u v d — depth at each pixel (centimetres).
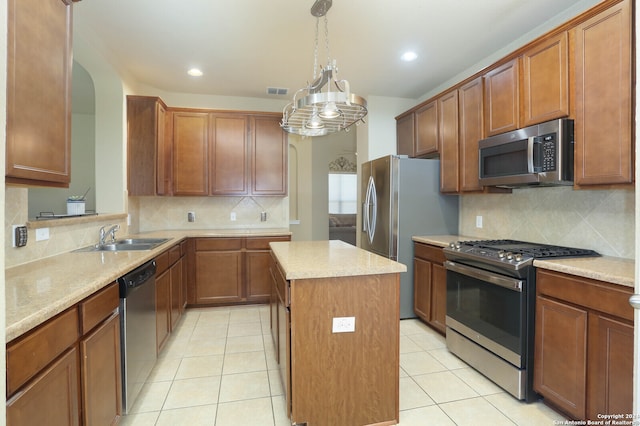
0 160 73
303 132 250
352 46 294
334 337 174
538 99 222
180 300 323
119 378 167
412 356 262
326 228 687
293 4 232
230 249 376
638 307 103
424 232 345
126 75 343
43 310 107
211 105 422
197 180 392
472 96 288
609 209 211
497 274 215
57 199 543
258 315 356
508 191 282
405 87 396
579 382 169
